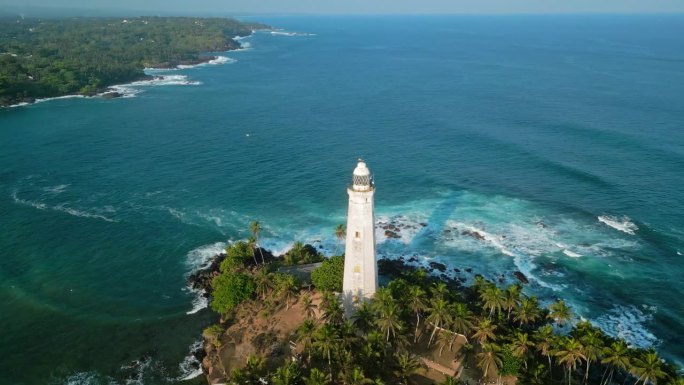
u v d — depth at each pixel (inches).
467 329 2532.0
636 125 6978.4
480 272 3737.7
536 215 4549.7
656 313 3294.8
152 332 3122.5
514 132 6879.9
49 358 2908.5
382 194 5032.0
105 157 6097.4
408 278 3348.9
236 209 4756.4
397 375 2401.6
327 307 2605.8
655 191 4904.0
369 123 7613.2
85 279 3663.9
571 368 2576.3
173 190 5167.3
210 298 3452.3
